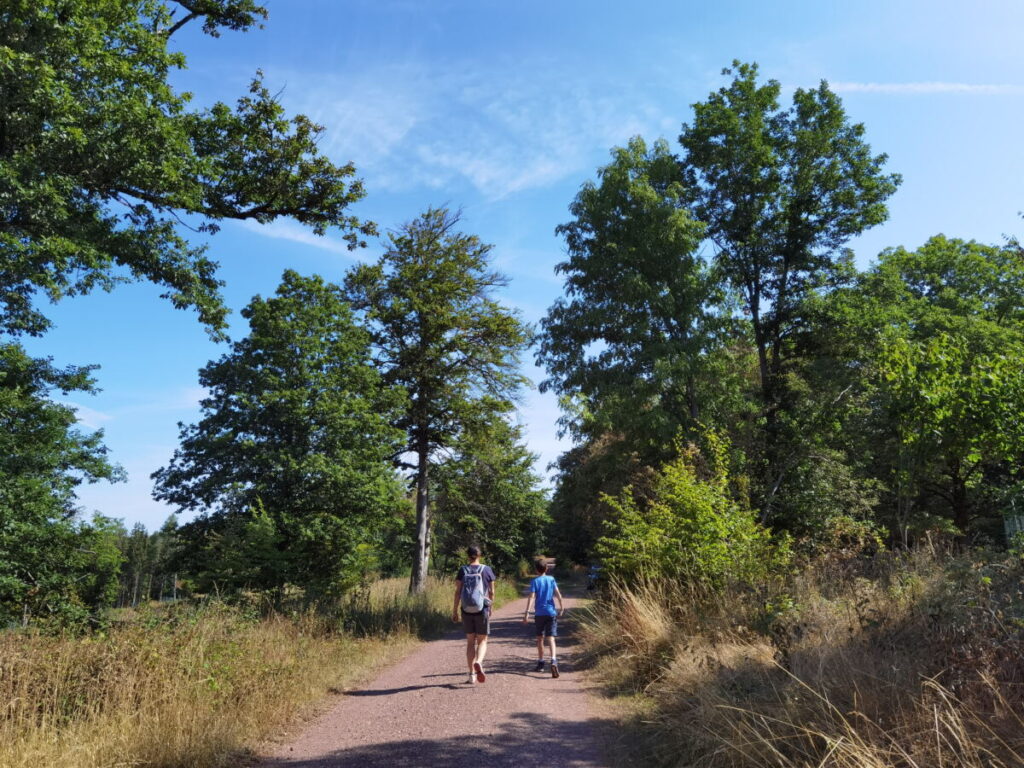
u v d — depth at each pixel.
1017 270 26.16
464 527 37.22
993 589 5.04
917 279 29.59
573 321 23.33
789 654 5.64
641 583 10.08
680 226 21.80
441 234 25.75
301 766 5.12
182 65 13.89
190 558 19.20
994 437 8.38
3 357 16.12
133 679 6.39
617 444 23.12
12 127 11.55
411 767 4.94
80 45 12.03
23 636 7.39
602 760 5.01
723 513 10.49
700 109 24.77
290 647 9.52
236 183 15.03
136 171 12.52
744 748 4.28
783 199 24.52
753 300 25.55
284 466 18.45
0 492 14.40
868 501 20.62
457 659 10.87
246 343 20.03
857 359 22.25
